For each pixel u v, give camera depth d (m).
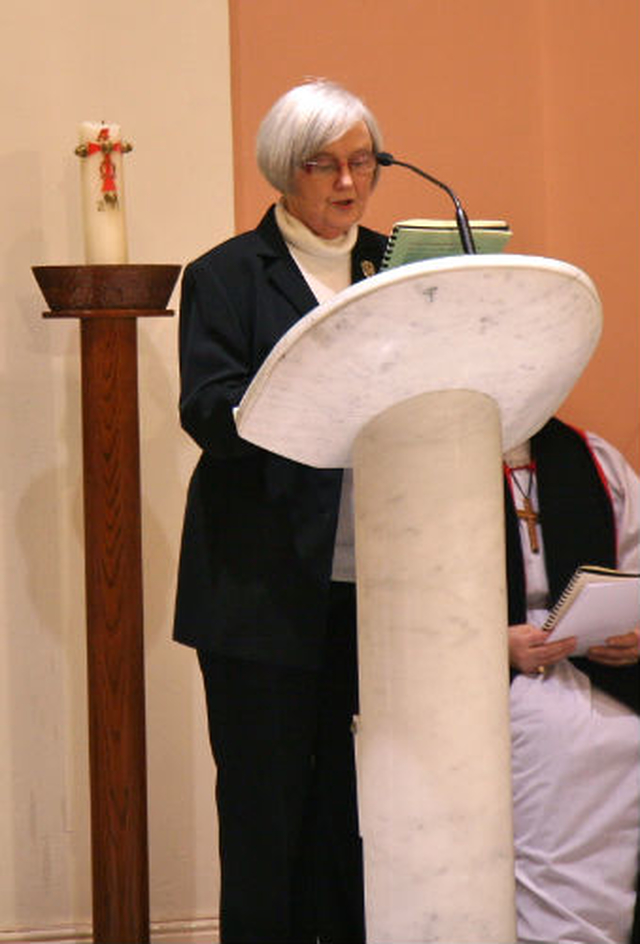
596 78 9.73
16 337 9.14
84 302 8.18
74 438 9.23
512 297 4.86
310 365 5.00
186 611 7.35
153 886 9.44
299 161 6.99
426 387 5.12
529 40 9.67
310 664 7.09
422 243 5.92
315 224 7.20
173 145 9.23
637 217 9.83
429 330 4.88
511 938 5.35
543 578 9.09
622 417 9.87
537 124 9.72
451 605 5.20
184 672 9.43
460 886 5.24
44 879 9.34
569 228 9.80
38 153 9.09
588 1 9.70
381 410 5.20
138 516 8.39
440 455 5.17
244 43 9.36
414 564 5.19
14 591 9.23
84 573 9.23
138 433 8.41
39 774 9.30
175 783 9.44
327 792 7.59
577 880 8.25
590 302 5.11
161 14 9.18
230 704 7.33
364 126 7.02
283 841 7.33
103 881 8.43
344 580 7.39
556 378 5.45
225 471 7.31
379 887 5.34
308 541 7.06
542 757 8.41
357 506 5.38
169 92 9.20
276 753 7.27
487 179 9.70
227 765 7.38
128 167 9.19
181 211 9.25
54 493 9.23
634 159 9.81
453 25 9.59
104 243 8.28
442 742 5.21
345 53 9.48
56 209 9.12
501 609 5.32
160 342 9.30
